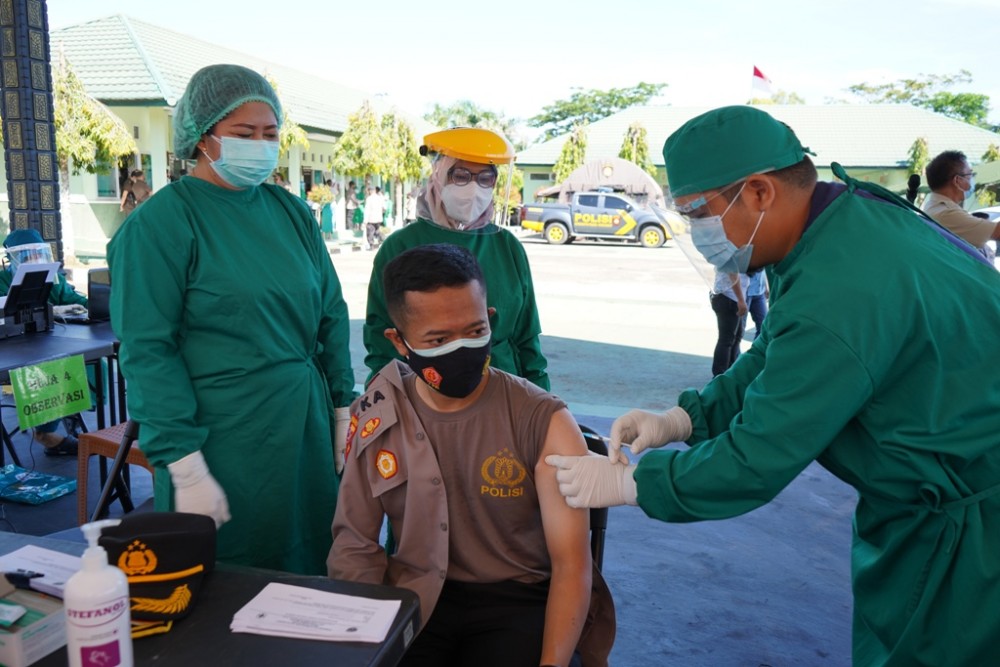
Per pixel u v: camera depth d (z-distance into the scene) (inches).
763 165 59.1
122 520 56.0
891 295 54.6
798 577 129.3
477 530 69.2
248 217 85.7
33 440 187.0
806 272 57.6
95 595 41.5
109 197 674.2
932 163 192.5
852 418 60.4
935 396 56.3
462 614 69.1
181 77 706.2
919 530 60.3
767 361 58.7
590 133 1275.8
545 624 65.0
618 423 73.7
